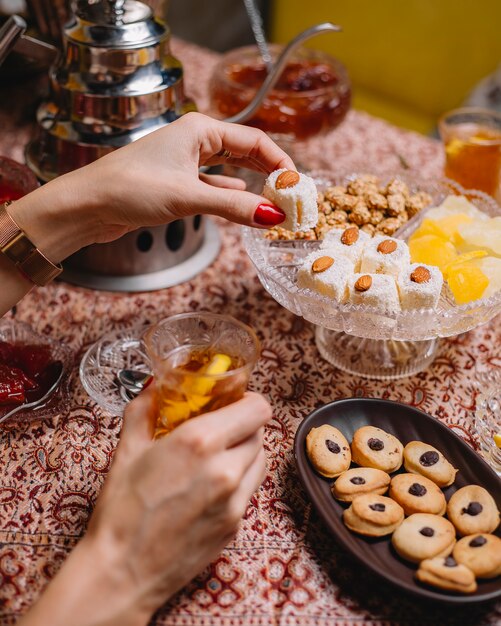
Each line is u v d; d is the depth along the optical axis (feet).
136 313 3.48
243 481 2.23
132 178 2.69
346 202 3.42
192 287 3.67
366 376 3.18
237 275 3.77
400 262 2.90
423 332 2.82
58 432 2.85
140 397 2.47
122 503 2.11
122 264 3.60
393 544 2.32
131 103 3.31
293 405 3.02
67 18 4.28
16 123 4.76
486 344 3.40
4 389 2.80
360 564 2.24
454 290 2.93
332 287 2.78
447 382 3.17
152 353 2.32
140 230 3.49
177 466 2.09
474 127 4.38
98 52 3.25
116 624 2.02
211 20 8.87
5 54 3.19
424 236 3.21
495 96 6.29
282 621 2.24
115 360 3.12
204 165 3.21
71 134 3.34
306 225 2.83
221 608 2.27
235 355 2.53
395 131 5.06
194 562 2.15
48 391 2.90
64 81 3.34
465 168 4.08
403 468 2.62
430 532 2.31
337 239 3.08
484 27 6.47
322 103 4.23
